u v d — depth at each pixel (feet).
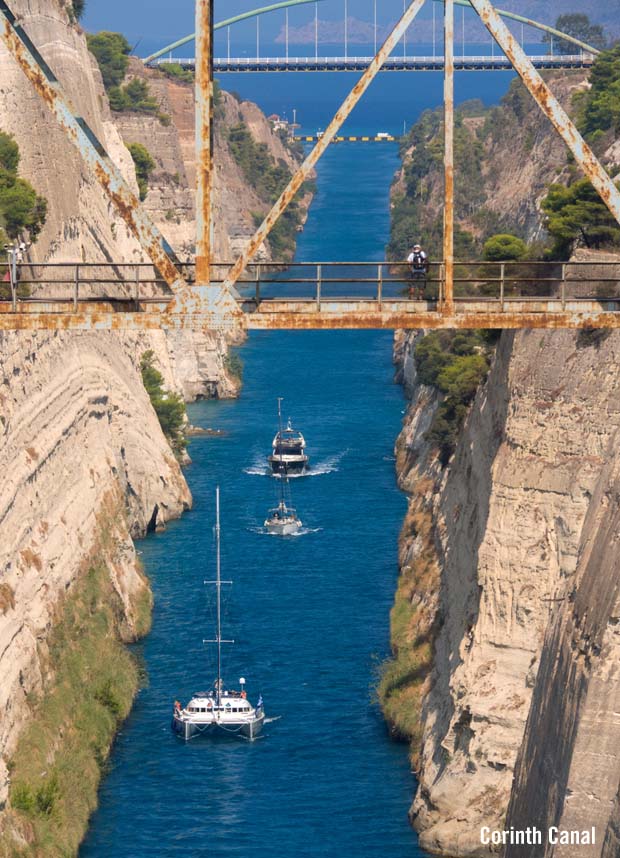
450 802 292.81
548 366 307.78
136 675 369.91
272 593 431.43
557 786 240.12
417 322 171.94
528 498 302.25
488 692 296.71
